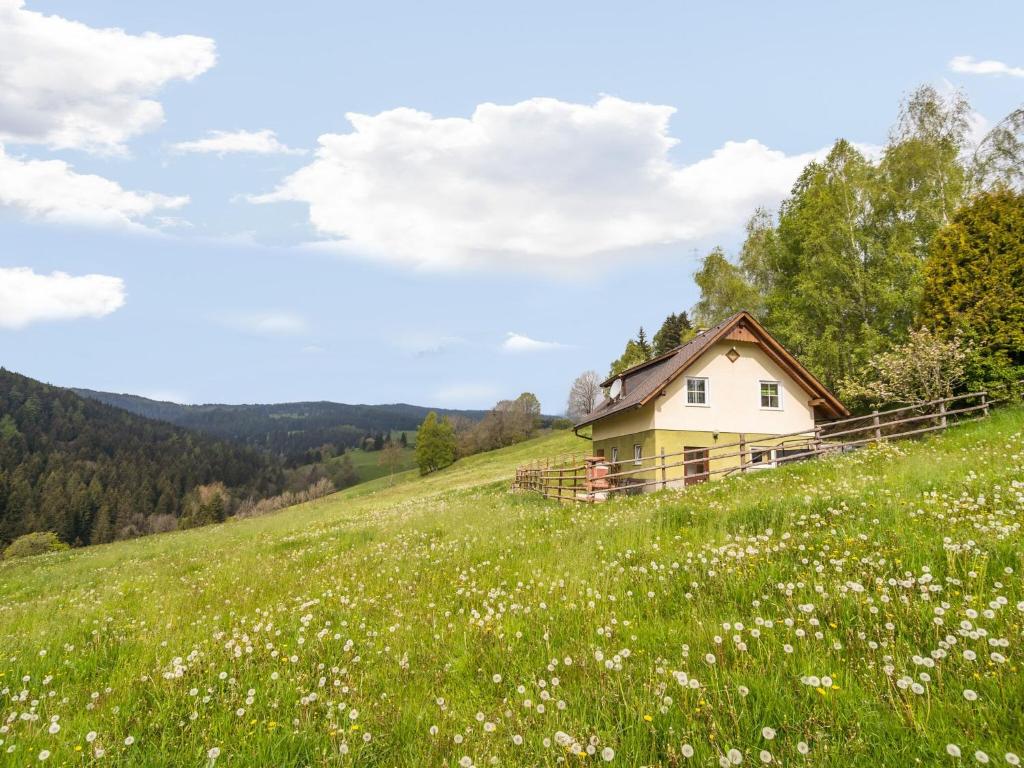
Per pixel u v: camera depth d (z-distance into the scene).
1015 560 5.82
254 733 4.40
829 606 5.40
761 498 11.56
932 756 3.27
